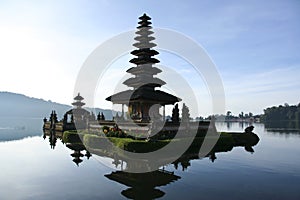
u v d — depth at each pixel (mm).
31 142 43594
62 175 20078
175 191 15992
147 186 17094
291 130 86750
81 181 18312
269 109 173000
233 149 37062
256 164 25141
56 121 65625
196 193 15625
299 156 30406
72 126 58375
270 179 19234
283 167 23766
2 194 15398
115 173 20875
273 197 15000
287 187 17094
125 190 16172
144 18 46250
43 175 20078
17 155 29688
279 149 37156
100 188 16594
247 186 17266
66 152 32125
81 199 14492
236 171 21875
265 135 65062
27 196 15031
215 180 18766
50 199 14516
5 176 19734
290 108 165875
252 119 194250
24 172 21062
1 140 46750
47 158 27750
